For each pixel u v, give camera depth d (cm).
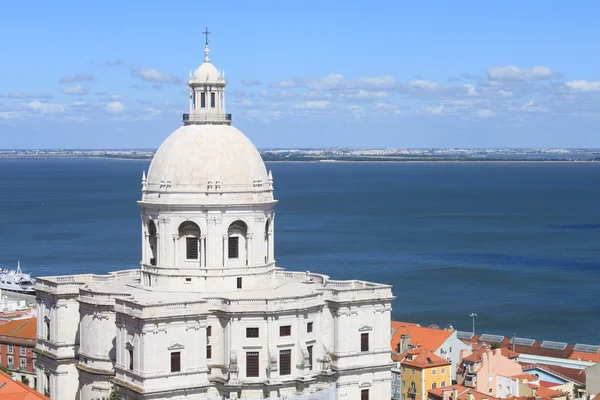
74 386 18000
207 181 17012
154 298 16200
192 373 15825
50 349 18088
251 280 17288
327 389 16812
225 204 16962
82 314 17162
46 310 18250
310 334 16825
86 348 17075
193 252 17212
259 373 16275
